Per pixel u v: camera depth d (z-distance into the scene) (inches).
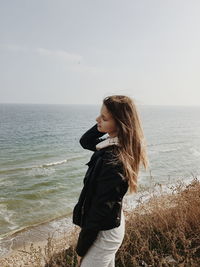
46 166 857.5
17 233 371.6
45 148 1298.0
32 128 2425.0
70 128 2513.5
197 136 2042.3
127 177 80.4
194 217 170.4
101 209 76.9
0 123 2896.2
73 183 644.1
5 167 846.5
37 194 555.2
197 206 173.6
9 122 3080.7
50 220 419.5
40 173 753.6
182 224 163.3
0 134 1886.1
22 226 396.8
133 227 182.1
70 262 161.9
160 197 221.1
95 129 104.6
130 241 162.6
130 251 163.8
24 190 583.8
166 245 160.9
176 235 161.8
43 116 4714.6
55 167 839.1
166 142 1621.6
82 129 2416.3
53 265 163.3
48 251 181.0
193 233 161.8
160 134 2134.6
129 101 85.4
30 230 381.1
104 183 77.4
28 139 1651.1
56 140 1611.7
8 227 393.1
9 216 436.5
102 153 83.4
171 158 1031.6
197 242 159.2
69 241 202.8
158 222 181.3
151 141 1656.0
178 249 155.9
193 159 1021.2
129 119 83.5
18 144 1430.9
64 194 557.0
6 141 1541.6
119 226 86.2
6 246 329.1
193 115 6530.5
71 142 1531.7
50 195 550.0
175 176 713.6
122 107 83.7
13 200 515.8
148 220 185.3
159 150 1261.1
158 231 176.7
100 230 80.3
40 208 474.3
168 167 853.8
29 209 469.1
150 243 166.1
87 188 83.4
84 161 947.3
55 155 1095.6
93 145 105.3
